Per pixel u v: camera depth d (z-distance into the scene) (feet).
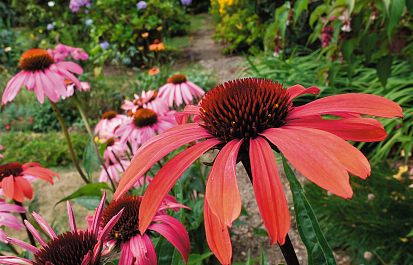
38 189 12.05
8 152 14.69
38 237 2.47
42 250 2.41
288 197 9.92
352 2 7.16
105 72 25.49
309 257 2.03
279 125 2.43
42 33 30.14
